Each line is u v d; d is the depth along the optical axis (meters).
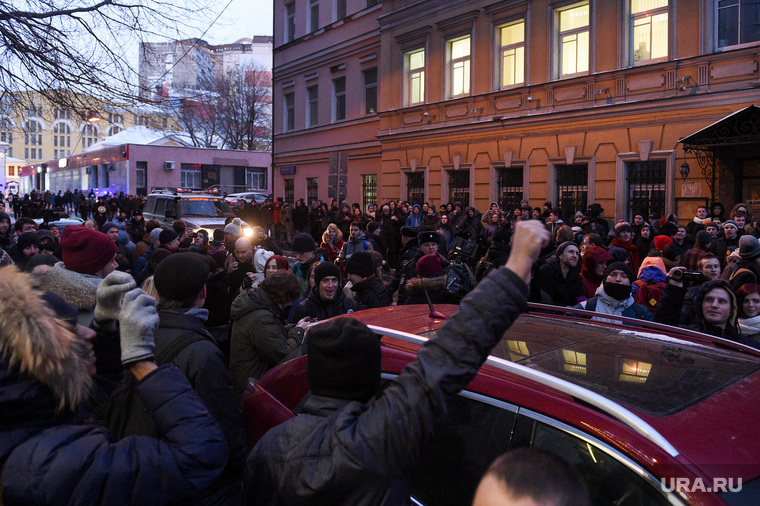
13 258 7.38
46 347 1.51
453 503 2.09
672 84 12.20
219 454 1.72
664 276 5.31
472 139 16.61
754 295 4.04
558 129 14.38
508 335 2.67
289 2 25.56
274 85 26.62
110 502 1.53
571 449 1.85
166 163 43.22
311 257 6.90
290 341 4.13
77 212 42.47
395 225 14.92
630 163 13.20
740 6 11.27
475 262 7.06
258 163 47.00
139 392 1.75
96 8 9.53
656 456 1.66
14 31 9.05
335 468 1.56
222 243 9.00
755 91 10.94
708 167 11.75
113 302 2.14
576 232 9.68
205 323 4.97
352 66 21.61
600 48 13.49
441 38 17.41
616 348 2.47
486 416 2.09
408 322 2.94
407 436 1.49
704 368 2.26
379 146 20.48
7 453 1.50
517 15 15.15
